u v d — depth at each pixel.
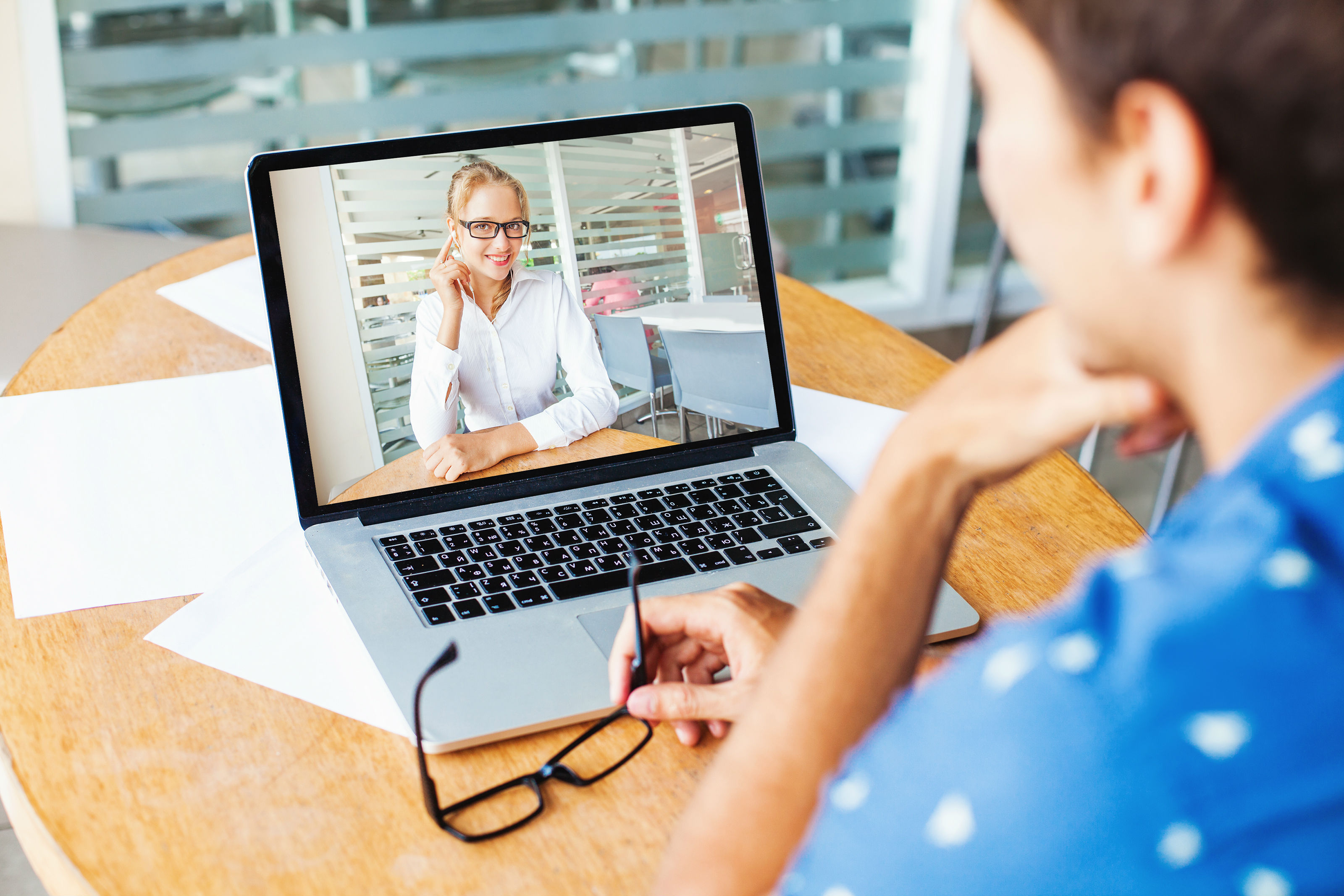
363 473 0.79
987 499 0.85
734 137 0.89
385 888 0.52
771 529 0.79
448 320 0.81
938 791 0.27
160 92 2.18
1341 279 0.26
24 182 2.05
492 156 0.82
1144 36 0.25
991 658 0.28
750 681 0.60
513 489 0.82
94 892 0.51
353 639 0.69
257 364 1.04
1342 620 0.24
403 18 2.28
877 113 2.67
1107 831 0.24
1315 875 0.23
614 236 0.85
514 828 0.56
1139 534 0.81
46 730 0.60
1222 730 0.23
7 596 0.71
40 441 0.89
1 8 1.93
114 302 1.14
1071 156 0.28
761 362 0.90
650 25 2.44
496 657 0.66
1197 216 0.26
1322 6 0.24
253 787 0.57
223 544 0.78
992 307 2.39
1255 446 0.26
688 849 0.39
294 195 0.79
